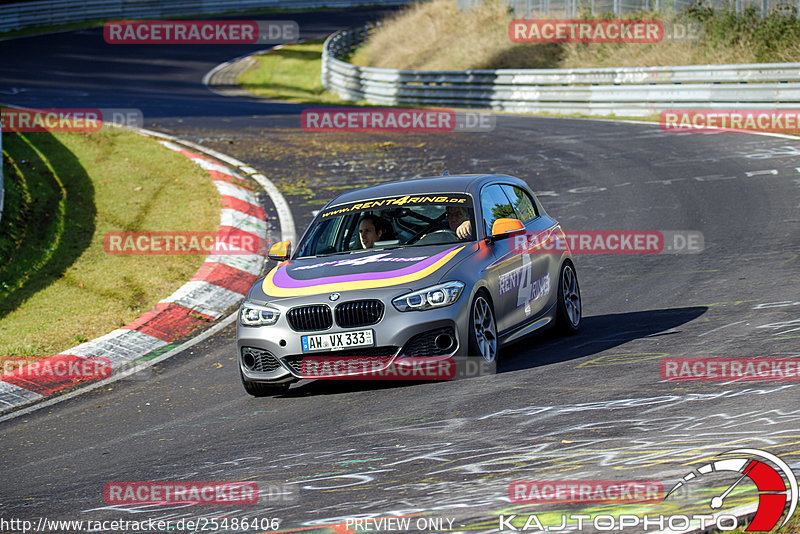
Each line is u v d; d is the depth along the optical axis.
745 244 43.34
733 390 22.19
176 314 40.59
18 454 25.47
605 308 36.00
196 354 35.59
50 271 48.12
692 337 28.73
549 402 23.09
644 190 58.25
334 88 135.38
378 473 19.22
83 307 42.09
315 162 74.81
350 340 25.64
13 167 65.56
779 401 20.81
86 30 198.38
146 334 38.16
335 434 22.77
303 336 26.02
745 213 49.69
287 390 28.75
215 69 159.38
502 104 106.38
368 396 26.17
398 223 29.69
